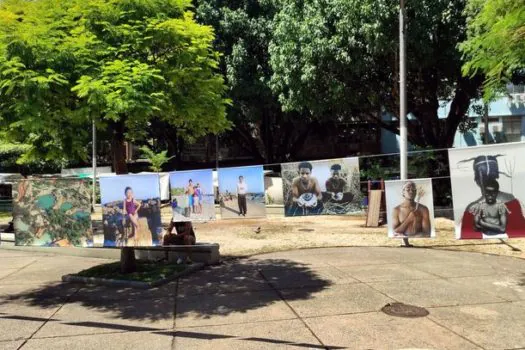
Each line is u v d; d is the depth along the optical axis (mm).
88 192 8023
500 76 7922
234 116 24062
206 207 8641
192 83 8617
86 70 7340
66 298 7426
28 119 6789
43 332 5883
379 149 31828
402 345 5184
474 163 8492
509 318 5984
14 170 31281
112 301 7164
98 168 30406
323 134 31250
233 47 22500
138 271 8688
